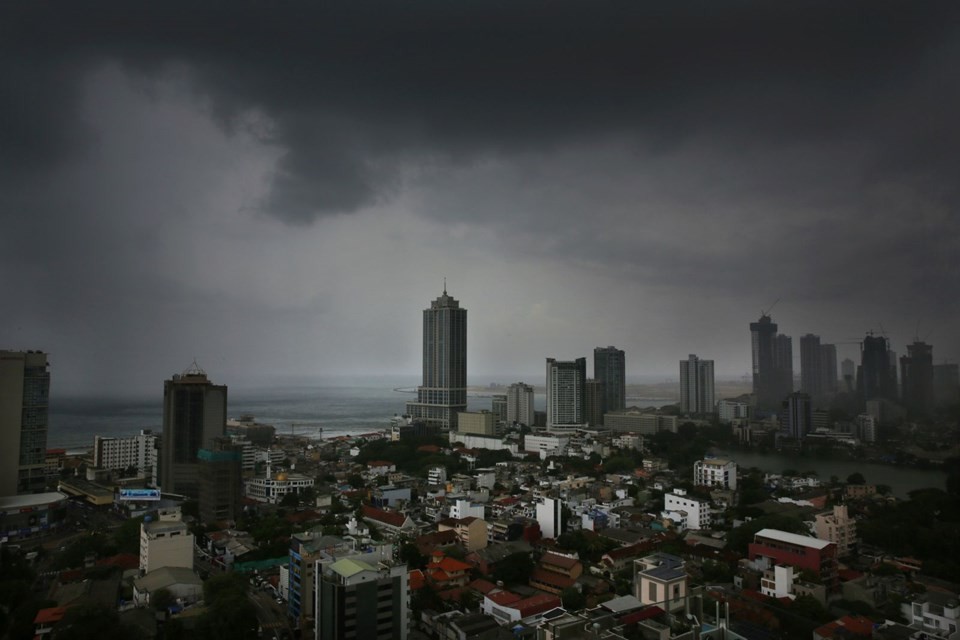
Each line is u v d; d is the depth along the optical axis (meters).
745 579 197.50
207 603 179.38
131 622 165.12
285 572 198.88
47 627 164.38
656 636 114.12
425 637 167.00
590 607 178.88
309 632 170.88
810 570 191.75
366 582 148.75
